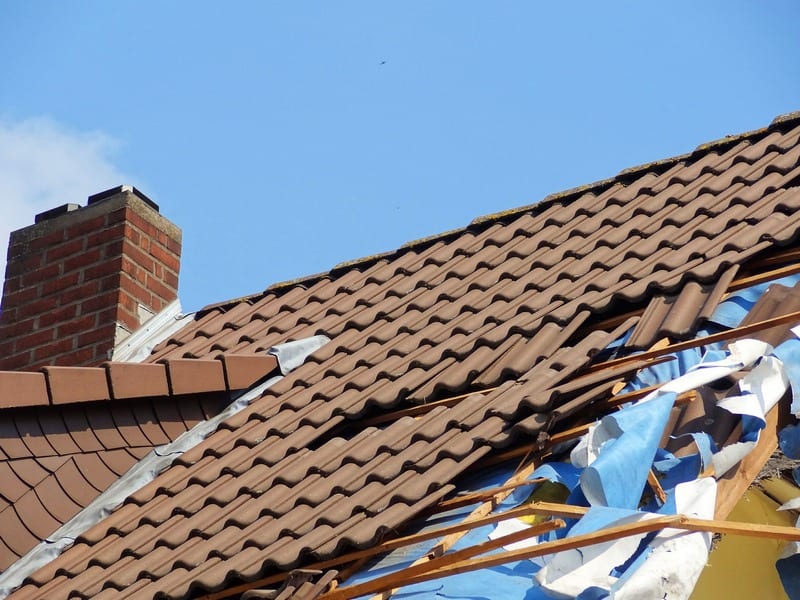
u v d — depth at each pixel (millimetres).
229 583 7852
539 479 7324
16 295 12984
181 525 8883
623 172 11914
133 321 12445
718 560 7305
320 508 8156
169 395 10422
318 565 7590
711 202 10383
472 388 9023
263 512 8469
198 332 12422
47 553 9336
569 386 7945
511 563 6797
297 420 9727
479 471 8008
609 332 9109
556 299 9719
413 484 7840
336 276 12789
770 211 9656
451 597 6664
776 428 7223
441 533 7238
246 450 9617
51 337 12531
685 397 7645
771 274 8812
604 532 6219
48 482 9742
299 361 10922
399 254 12602
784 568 6711
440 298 10938
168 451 10258
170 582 8125
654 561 6070
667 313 8789
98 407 10250
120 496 9836
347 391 9797
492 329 9734
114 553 8922
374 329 10914
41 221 13344
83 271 12750
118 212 12906
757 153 11117
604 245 10445
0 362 12641
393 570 7289
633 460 6777
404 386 9336
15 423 9789
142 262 12836
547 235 11359
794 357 7348
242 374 10695
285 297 12617
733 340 8172
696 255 9336
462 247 11953
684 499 6559
